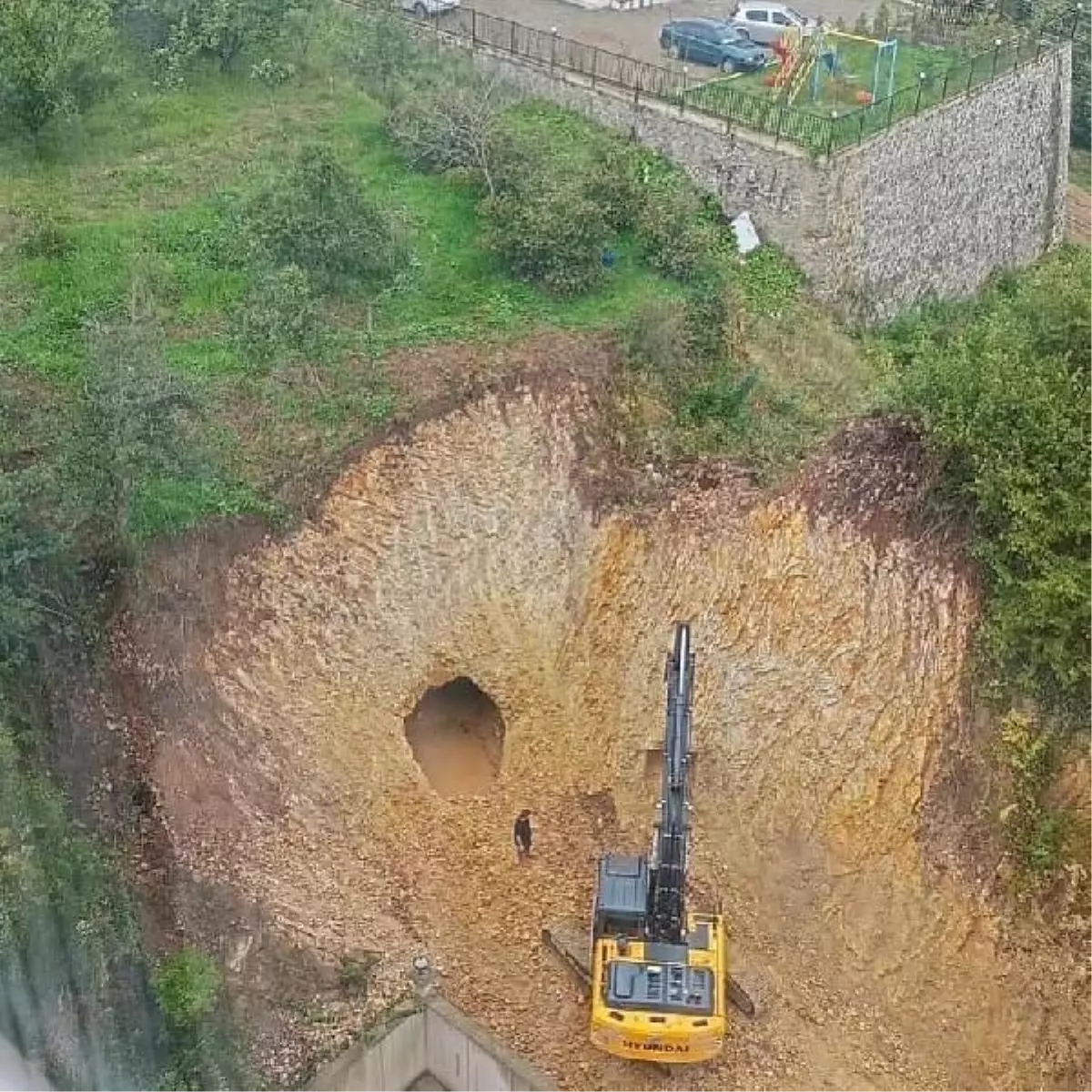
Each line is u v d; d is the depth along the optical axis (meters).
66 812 18.72
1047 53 35.81
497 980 20.83
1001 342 22.14
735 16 37.09
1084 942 19.59
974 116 33.12
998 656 20.81
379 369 24.14
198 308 25.19
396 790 22.11
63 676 19.53
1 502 19.03
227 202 28.08
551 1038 20.27
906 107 31.20
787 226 29.56
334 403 23.41
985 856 20.70
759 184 29.66
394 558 23.03
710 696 23.34
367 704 22.42
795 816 22.48
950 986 20.61
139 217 27.48
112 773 19.48
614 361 25.23
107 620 20.23
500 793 23.03
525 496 24.08
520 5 38.72
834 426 24.61
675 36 34.97
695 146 30.47
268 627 21.67
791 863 22.30
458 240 27.94
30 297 24.86
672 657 19.94
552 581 24.12
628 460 24.55
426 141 30.23
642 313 25.56
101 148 30.02
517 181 28.48
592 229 26.91
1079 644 19.94
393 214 27.73
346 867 21.05
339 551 22.55
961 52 35.12
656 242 27.89
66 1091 17.16
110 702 19.84
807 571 22.95
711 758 23.22
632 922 18.73
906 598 22.06
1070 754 20.17
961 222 33.97
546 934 21.44
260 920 19.66
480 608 23.72
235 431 22.72
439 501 23.50
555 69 32.84
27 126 29.20
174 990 18.20
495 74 33.69
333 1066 18.95
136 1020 17.94
